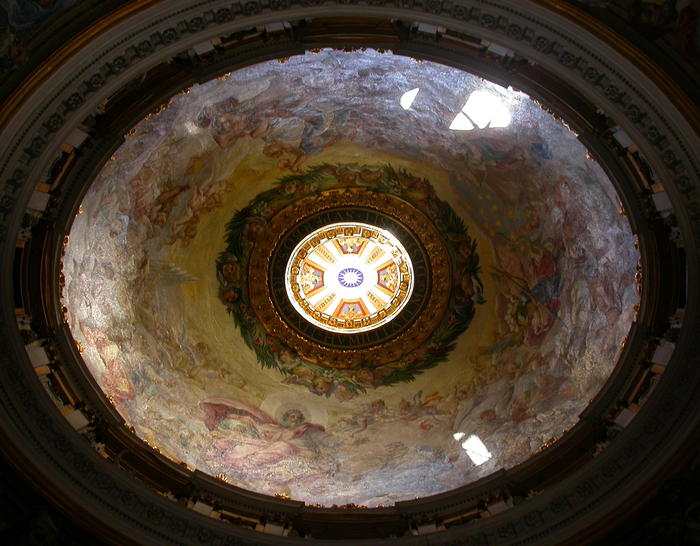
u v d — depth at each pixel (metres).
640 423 12.69
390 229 18.84
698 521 10.59
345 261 19.72
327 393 18.19
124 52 10.91
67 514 11.64
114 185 14.42
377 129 16.70
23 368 11.92
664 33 10.40
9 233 11.38
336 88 15.15
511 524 12.97
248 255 18.41
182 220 16.89
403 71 14.43
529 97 13.11
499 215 17.41
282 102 15.31
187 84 12.53
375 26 12.20
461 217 18.11
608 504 12.34
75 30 10.38
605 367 14.62
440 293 18.78
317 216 18.70
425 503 14.26
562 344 16.08
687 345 12.32
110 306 15.24
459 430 16.77
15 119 10.48
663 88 10.71
